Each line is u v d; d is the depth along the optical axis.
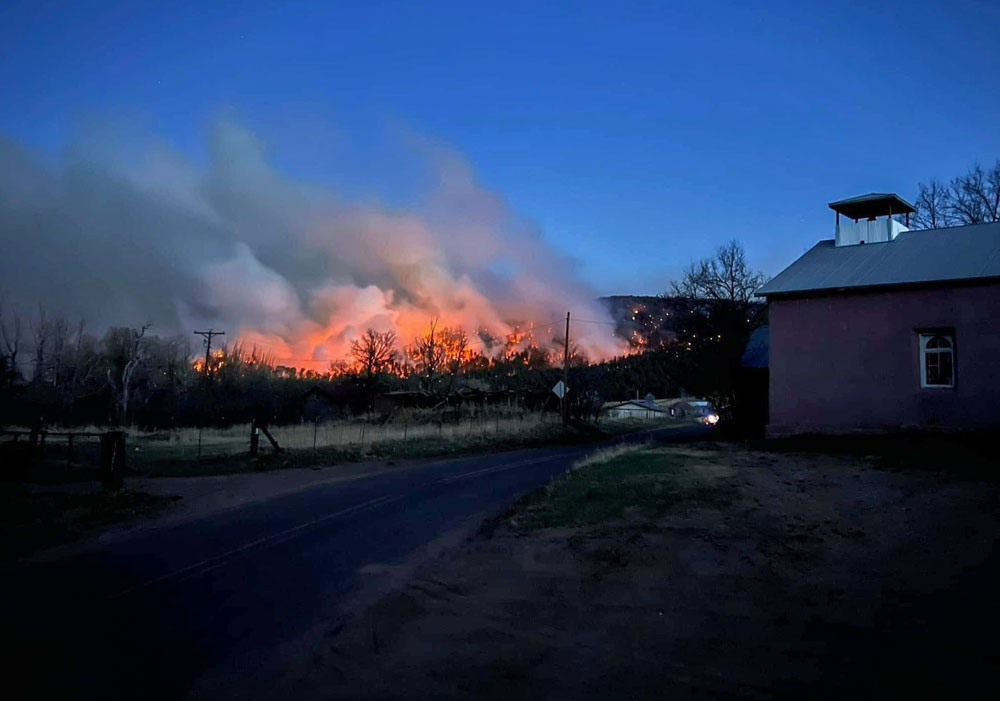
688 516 11.41
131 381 58.31
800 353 21.77
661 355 77.81
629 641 6.71
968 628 6.28
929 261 20.98
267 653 6.74
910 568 8.12
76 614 8.02
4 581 9.62
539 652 6.59
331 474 21.41
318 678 6.12
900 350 20.19
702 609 7.41
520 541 10.97
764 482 14.25
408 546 11.45
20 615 7.98
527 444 33.72
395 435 33.56
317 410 53.66
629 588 8.27
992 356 18.80
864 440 19.52
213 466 22.48
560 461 24.48
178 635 7.27
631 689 5.63
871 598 7.28
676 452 20.91
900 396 20.05
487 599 8.34
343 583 9.30
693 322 39.69
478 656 6.57
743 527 10.50
